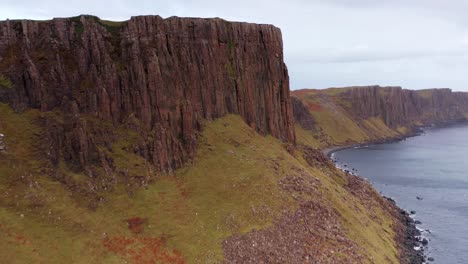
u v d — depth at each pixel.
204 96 106.00
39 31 84.69
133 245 66.88
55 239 61.94
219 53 113.88
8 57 80.56
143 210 74.50
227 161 94.56
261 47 126.56
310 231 81.69
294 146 132.00
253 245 73.06
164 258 66.06
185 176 86.94
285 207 85.38
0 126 73.31
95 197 72.19
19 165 69.31
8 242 58.25
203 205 79.75
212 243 71.00
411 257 95.62
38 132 75.25
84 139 76.06
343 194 109.94
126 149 83.19
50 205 66.38
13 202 64.19
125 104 88.31
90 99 84.06
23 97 78.62
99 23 91.81
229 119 112.06
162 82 92.69
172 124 92.94
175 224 73.19
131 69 89.56
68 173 72.81
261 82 125.62
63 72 83.38
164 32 98.38
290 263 71.81
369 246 87.31
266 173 93.69
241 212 79.69
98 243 64.56
